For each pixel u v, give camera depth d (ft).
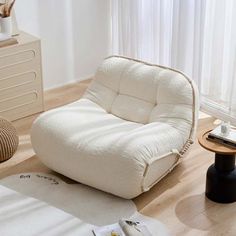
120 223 10.83
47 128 12.21
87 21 17.02
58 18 16.38
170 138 11.93
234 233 10.80
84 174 11.71
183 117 12.28
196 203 11.65
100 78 13.58
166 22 15.61
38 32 16.19
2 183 12.35
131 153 11.15
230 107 14.52
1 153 12.99
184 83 12.54
